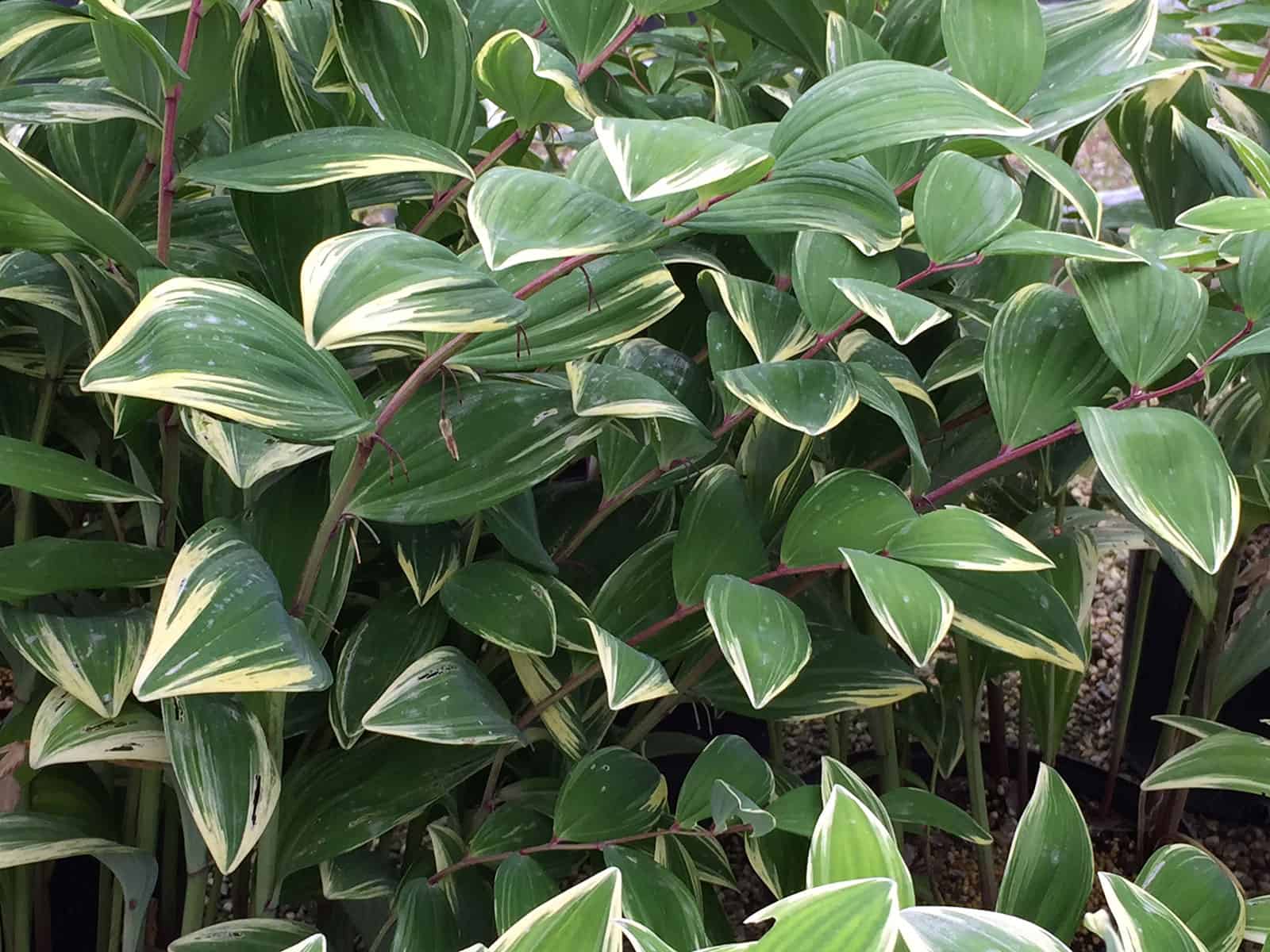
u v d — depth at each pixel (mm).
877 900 422
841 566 671
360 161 619
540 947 483
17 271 682
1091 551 882
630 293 658
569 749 757
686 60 1181
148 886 706
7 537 888
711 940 781
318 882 839
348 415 527
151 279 582
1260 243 684
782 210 635
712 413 788
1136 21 792
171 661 526
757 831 612
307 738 807
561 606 736
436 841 735
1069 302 720
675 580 726
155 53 552
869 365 747
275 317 537
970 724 1026
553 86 670
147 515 751
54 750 634
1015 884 640
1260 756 781
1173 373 836
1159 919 495
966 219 687
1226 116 979
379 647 742
